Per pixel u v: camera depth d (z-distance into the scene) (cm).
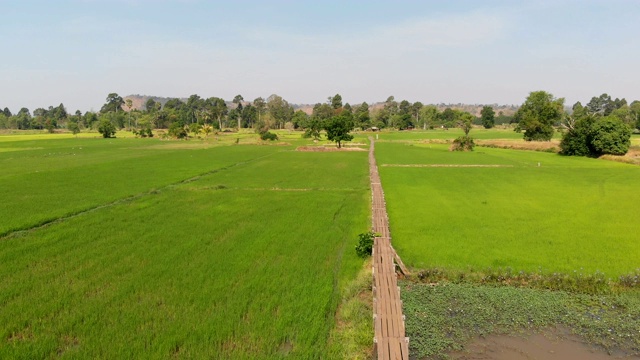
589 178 4334
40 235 2198
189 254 1934
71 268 1745
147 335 1233
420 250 2045
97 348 1166
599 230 2398
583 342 1295
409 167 5356
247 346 1192
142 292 1527
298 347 1184
